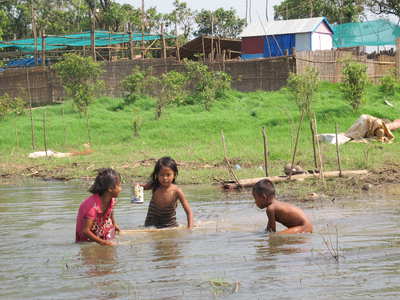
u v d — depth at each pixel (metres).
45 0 43.50
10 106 24.64
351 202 8.60
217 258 5.05
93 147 19.30
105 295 4.01
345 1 42.34
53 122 22.31
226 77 25.44
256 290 4.04
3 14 34.97
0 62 29.47
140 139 20.02
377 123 17.36
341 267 4.64
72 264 4.96
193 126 20.97
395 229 6.29
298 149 15.70
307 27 31.08
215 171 12.95
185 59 26.03
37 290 4.16
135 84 25.78
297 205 8.49
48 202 9.23
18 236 6.38
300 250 5.32
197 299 3.88
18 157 17.12
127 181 12.28
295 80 16.89
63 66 24.23
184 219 7.55
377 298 3.83
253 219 7.37
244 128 20.61
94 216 5.98
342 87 21.16
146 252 5.39
